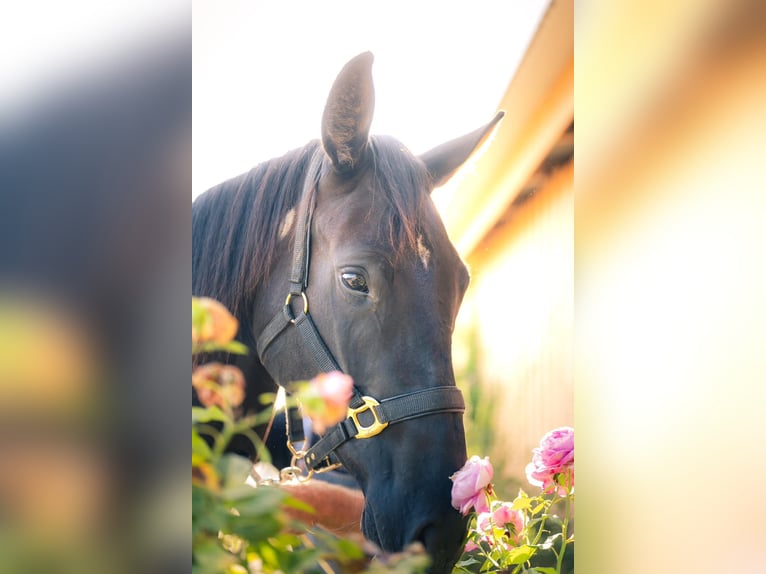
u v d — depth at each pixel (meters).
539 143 1.59
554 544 1.43
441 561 1.12
